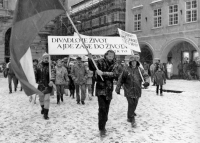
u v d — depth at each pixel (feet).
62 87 31.76
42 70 22.79
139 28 93.45
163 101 32.99
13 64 14.58
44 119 22.39
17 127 19.69
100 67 17.39
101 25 118.01
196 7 73.51
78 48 44.42
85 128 19.25
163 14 83.05
